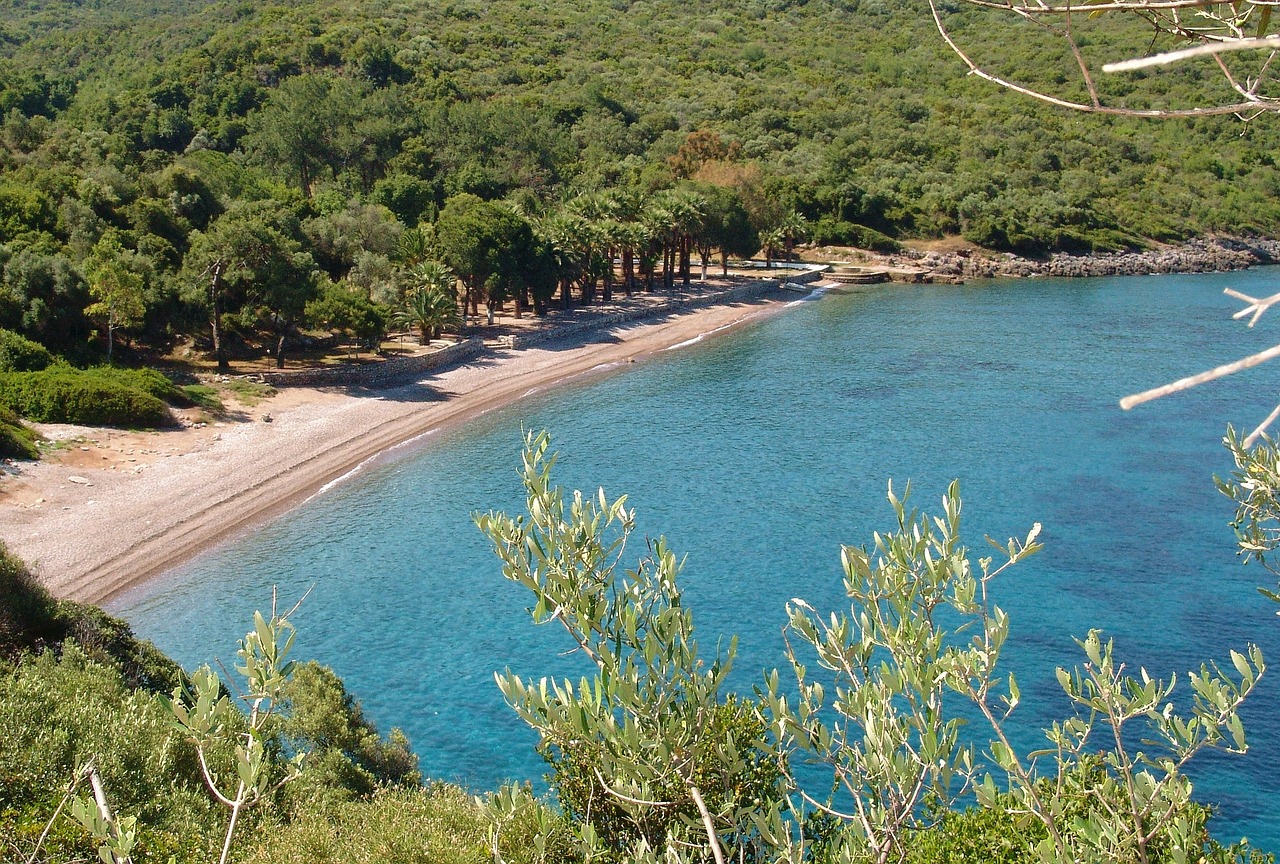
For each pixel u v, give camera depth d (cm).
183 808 1827
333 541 4903
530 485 1002
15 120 10419
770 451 6281
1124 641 3703
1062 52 17800
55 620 2969
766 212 14250
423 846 1845
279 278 7200
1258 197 15925
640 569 1030
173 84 15800
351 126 13600
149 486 5325
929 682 870
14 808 1652
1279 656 3569
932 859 1262
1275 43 318
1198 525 4850
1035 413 7025
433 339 9000
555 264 10250
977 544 4675
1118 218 15712
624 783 977
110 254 6869
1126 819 954
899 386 7944
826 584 4322
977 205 15462
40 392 5791
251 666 923
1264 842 2633
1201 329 10162
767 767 1232
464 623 4075
